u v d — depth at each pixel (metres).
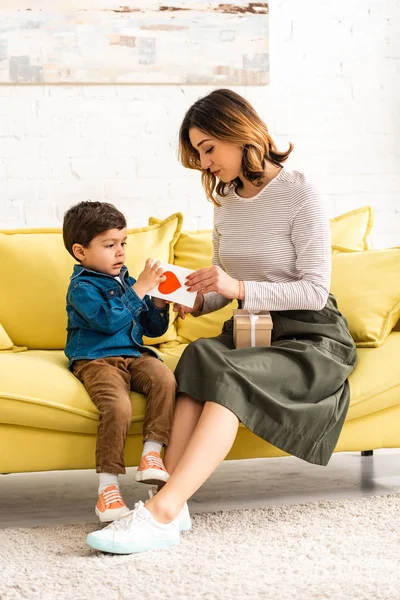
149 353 2.16
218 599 1.52
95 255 2.10
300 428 1.96
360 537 1.87
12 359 2.07
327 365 2.03
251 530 1.94
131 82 2.99
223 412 1.87
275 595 1.54
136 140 3.03
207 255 2.62
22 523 2.11
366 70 3.20
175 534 1.82
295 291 2.07
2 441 1.95
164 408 1.95
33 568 1.70
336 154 3.20
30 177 2.96
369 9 3.19
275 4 3.10
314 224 2.10
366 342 2.27
